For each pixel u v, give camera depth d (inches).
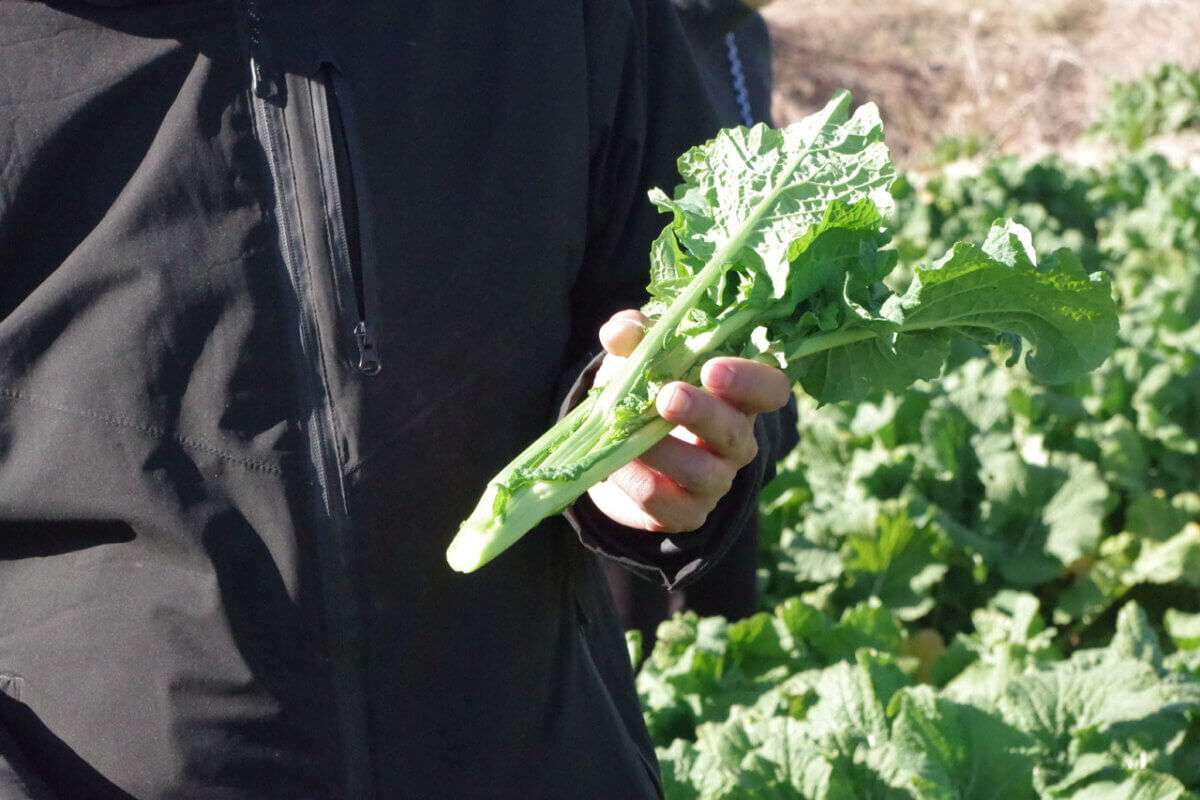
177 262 67.3
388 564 69.2
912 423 214.5
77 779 70.1
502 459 72.1
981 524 195.2
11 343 68.3
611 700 79.4
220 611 67.6
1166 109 657.6
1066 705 123.8
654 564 73.4
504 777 72.8
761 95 160.7
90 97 67.3
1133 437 210.1
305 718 68.9
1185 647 160.6
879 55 957.8
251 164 67.4
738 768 116.6
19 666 70.4
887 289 68.7
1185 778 124.6
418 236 69.2
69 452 68.2
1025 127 886.4
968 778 115.4
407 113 69.4
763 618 150.5
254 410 67.4
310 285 67.6
